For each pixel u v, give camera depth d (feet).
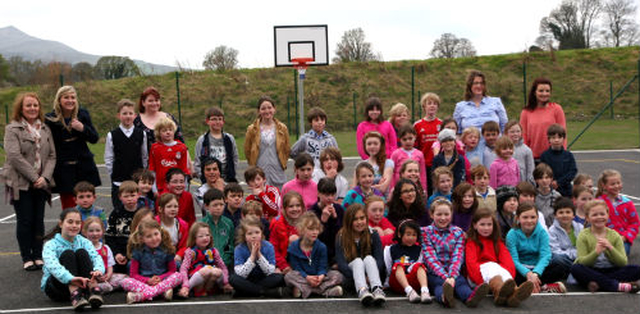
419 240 17.78
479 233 17.74
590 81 104.06
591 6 150.71
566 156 23.06
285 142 24.03
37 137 20.47
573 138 69.31
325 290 17.15
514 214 19.71
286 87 101.96
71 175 21.43
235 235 19.06
